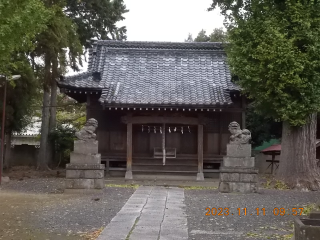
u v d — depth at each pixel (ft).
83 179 46.62
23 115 75.46
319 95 46.34
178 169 67.26
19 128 75.46
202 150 64.28
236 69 49.29
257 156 93.25
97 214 33.68
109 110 67.77
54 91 87.66
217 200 41.88
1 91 67.87
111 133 68.18
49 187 52.31
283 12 47.52
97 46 77.15
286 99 47.14
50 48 70.28
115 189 51.16
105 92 64.34
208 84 68.54
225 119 68.13
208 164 70.28
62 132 88.69
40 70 74.79
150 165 67.10
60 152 90.07
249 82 48.98
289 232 27.58
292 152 52.90
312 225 22.18
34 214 33.50
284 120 50.06
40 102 99.66
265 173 87.92
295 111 46.96
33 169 84.48
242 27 48.98
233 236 26.43
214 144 68.03
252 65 47.96
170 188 54.19
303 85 45.70
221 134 67.82
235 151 47.91
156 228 28.30
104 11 91.35
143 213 34.24
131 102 60.44
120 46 77.71
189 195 46.34
